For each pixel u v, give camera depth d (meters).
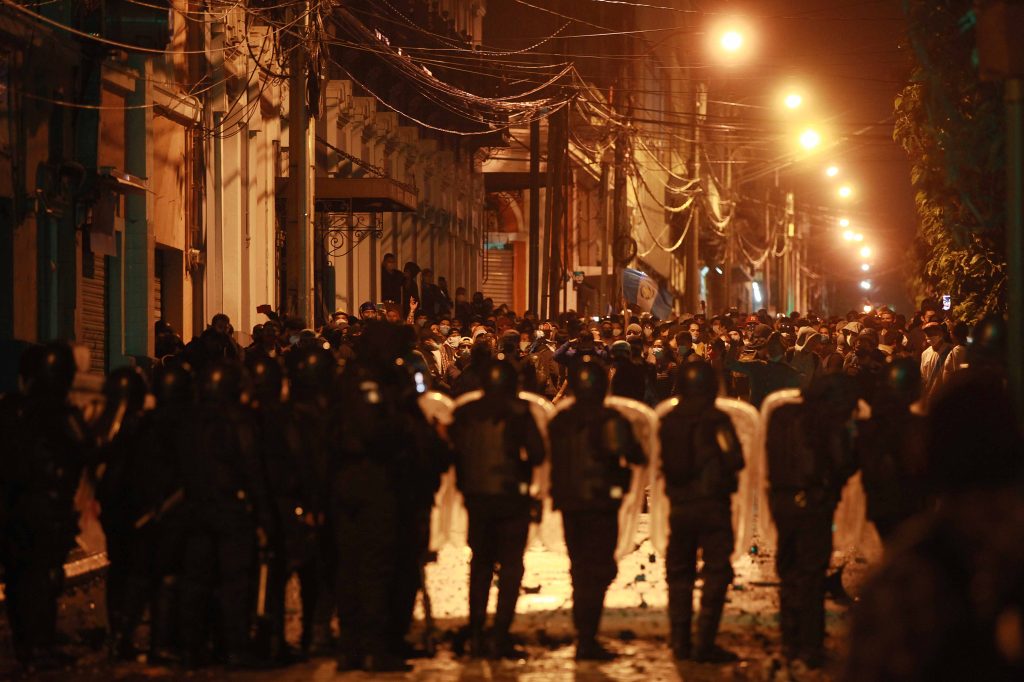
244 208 69.69
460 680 20.56
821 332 60.41
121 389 22.86
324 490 22.44
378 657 21.30
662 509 24.84
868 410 24.12
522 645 23.47
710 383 21.98
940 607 6.85
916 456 7.65
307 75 57.44
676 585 22.06
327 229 76.44
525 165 137.62
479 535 22.47
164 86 58.97
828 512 22.00
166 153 60.25
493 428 22.20
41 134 48.06
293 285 56.34
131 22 53.91
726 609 26.25
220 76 65.12
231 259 67.25
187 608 21.45
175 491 21.53
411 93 99.06
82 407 24.27
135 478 21.88
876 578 7.04
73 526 21.81
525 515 22.25
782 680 20.38
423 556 22.97
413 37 95.88
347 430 21.38
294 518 22.19
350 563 21.39
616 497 22.03
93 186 50.94
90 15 51.62
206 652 22.16
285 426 22.20
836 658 21.34
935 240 48.53
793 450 21.97
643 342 50.38
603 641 23.70
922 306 63.62
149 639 23.25
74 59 50.22
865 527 26.12
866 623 6.98
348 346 44.34
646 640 23.86
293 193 56.50
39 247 48.62
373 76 89.88
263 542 21.97
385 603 21.38
